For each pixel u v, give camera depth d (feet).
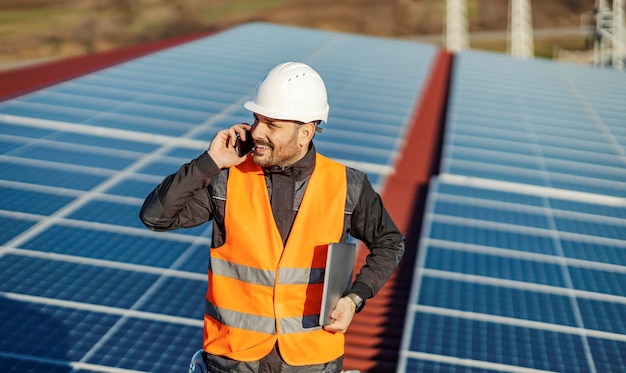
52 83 59.93
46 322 23.93
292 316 15.46
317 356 15.67
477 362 23.50
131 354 22.62
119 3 202.28
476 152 48.47
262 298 15.37
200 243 30.66
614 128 58.13
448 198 38.88
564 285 29.43
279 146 15.14
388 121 54.24
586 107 64.59
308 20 215.10
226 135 15.12
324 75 68.08
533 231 35.12
